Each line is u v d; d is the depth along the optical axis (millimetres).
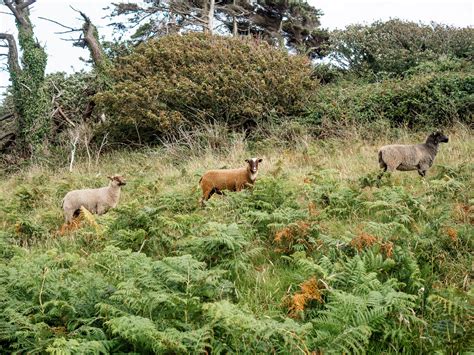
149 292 4320
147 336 3754
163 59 19203
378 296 4277
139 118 17906
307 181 8789
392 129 15000
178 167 14383
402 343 4082
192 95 17391
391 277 5043
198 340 3758
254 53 19203
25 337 4016
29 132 22375
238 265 5500
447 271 5246
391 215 6727
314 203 7703
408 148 9258
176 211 8625
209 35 20312
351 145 13461
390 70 21172
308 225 6227
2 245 7121
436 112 15141
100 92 20547
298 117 17234
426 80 15906
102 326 4258
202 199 8914
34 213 10555
